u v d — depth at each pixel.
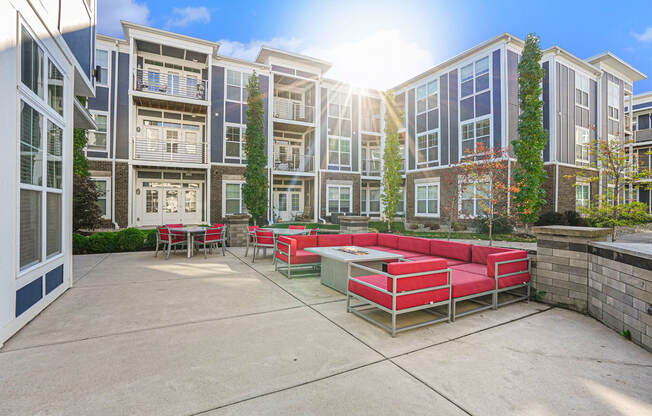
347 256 4.55
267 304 4.16
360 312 3.86
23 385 2.18
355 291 3.78
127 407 1.93
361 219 9.39
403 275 3.21
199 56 15.59
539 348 2.88
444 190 16.38
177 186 15.80
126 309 3.89
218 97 16.11
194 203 16.16
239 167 16.41
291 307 4.05
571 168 15.09
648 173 7.49
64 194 4.68
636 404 2.01
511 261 4.22
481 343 2.98
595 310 3.71
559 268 4.16
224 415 1.86
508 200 11.74
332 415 1.87
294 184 19.80
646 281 2.85
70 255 4.94
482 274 4.25
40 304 3.76
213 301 4.27
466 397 2.08
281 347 2.84
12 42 3.07
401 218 21.72
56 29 4.29
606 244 3.50
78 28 5.41
